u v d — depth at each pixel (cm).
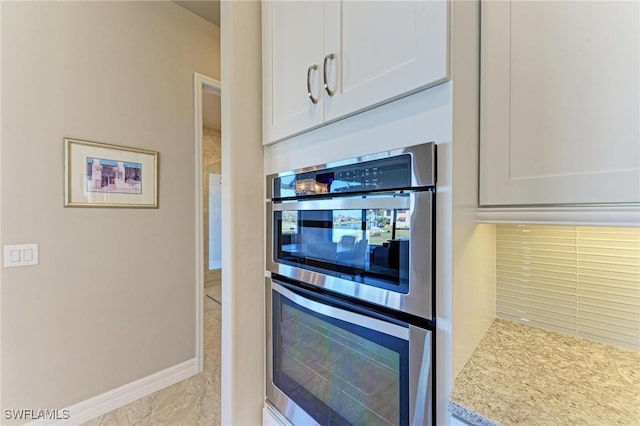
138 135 197
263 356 123
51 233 163
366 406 81
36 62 158
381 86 77
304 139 106
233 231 115
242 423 117
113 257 186
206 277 508
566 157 66
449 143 66
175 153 215
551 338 94
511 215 74
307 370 101
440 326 67
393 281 74
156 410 184
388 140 79
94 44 178
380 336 77
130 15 192
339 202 89
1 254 149
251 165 120
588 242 93
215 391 203
